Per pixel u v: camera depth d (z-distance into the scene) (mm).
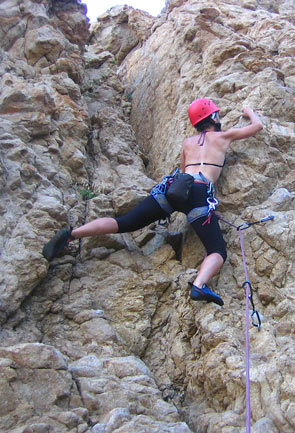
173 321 4695
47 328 4449
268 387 3633
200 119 5371
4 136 5273
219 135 5266
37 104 5781
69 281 4824
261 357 3934
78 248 5059
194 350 4426
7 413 3350
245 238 4957
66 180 5668
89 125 6695
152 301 4781
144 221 4910
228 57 6625
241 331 4285
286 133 5625
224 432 3562
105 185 5941
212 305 4512
